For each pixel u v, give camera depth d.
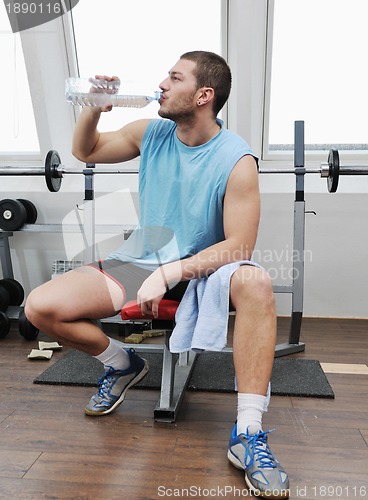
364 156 2.64
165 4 2.53
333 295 2.62
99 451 1.22
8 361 1.92
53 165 2.00
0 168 1.99
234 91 2.44
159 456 1.20
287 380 1.68
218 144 1.34
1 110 2.75
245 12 2.14
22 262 2.79
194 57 1.32
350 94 2.66
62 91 2.67
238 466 1.12
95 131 1.50
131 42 2.63
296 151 1.97
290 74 2.62
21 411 1.45
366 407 1.48
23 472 1.13
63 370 1.76
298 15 2.50
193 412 1.45
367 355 1.99
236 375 1.17
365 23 2.51
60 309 1.28
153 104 2.71
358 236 2.54
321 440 1.28
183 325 1.26
